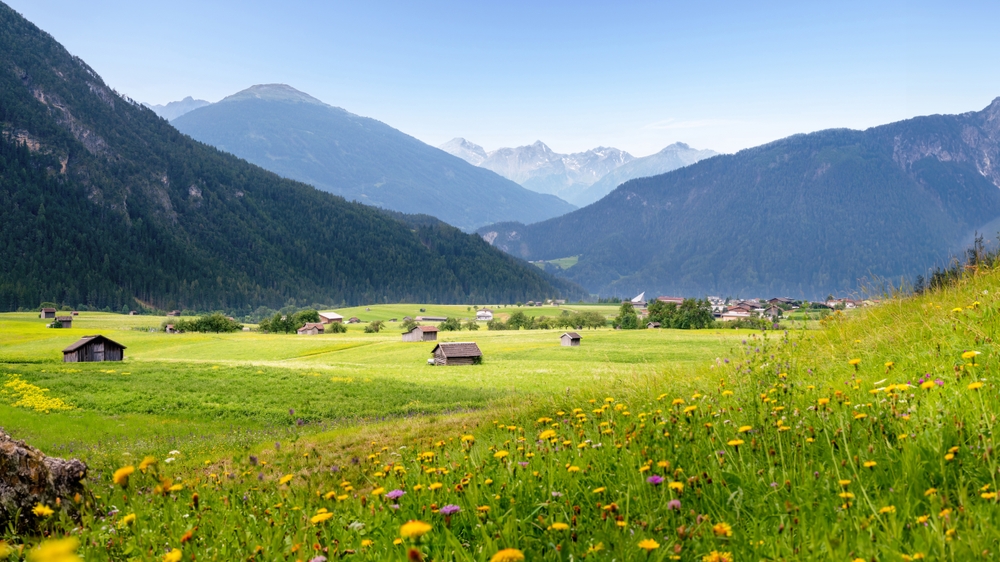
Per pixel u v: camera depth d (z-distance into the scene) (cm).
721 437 471
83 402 3884
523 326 16300
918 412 417
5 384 4406
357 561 346
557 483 430
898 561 258
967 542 256
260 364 6281
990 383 456
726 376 842
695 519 332
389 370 6072
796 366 786
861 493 334
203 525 440
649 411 659
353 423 2906
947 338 669
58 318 14850
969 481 329
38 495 569
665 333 10225
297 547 356
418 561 244
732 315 17662
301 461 1048
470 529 383
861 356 804
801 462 400
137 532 423
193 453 1773
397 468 575
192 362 6316
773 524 324
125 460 1511
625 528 315
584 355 7575
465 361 7362
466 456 575
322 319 17762
